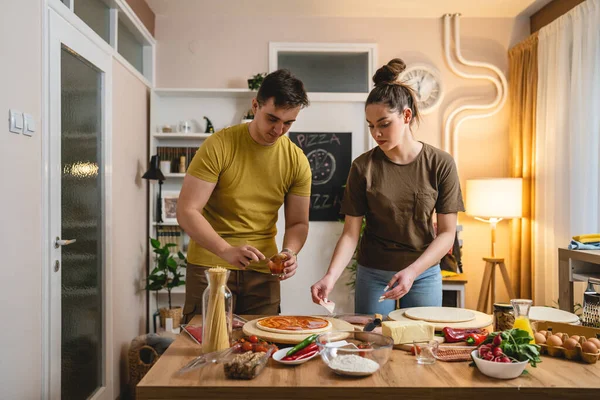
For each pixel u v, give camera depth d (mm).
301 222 2170
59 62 2471
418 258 1892
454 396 1181
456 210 1984
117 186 3445
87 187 2920
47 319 2344
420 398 1180
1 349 1926
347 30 4578
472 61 4562
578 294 3527
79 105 2795
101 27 3311
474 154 4598
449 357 1372
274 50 4535
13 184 2020
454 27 4574
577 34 3631
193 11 4453
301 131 4562
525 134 4312
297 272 4527
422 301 2027
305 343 1371
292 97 1797
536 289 4152
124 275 3598
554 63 3949
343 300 4523
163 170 4199
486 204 4148
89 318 2955
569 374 1276
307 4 4312
